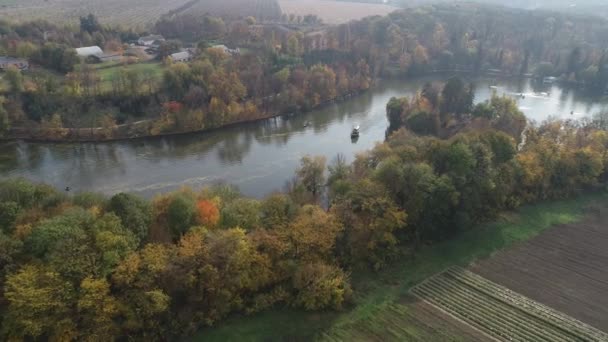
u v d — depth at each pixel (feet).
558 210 416.26
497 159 410.72
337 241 317.83
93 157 548.31
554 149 449.48
